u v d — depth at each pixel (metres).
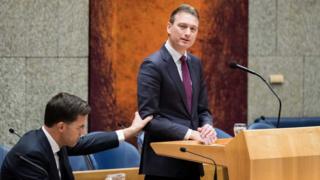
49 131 6.31
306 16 14.32
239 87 13.85
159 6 12.91
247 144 5.48
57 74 12.32
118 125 11.92
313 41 14.38
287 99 14.30
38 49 12.18
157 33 12.92
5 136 12.11
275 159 5.55
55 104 6.21
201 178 7.89
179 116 7.00
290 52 14.26
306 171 5.72
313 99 14.45
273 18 14.06
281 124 13.70
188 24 6.97
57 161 6.45
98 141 7.02
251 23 13.89
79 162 8.83
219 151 5.78
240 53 13.84
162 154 6.37
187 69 7.21
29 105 12.19
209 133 6.48
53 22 12.23
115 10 12.62
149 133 6.92
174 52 7.07
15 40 12.05
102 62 12.61
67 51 12.36
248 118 13.98
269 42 14.07
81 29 12.43
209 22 13.51
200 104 7.47
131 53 12.78
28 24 12.10
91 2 12.47
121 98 12.78
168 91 6.94
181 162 6.81
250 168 5.43
